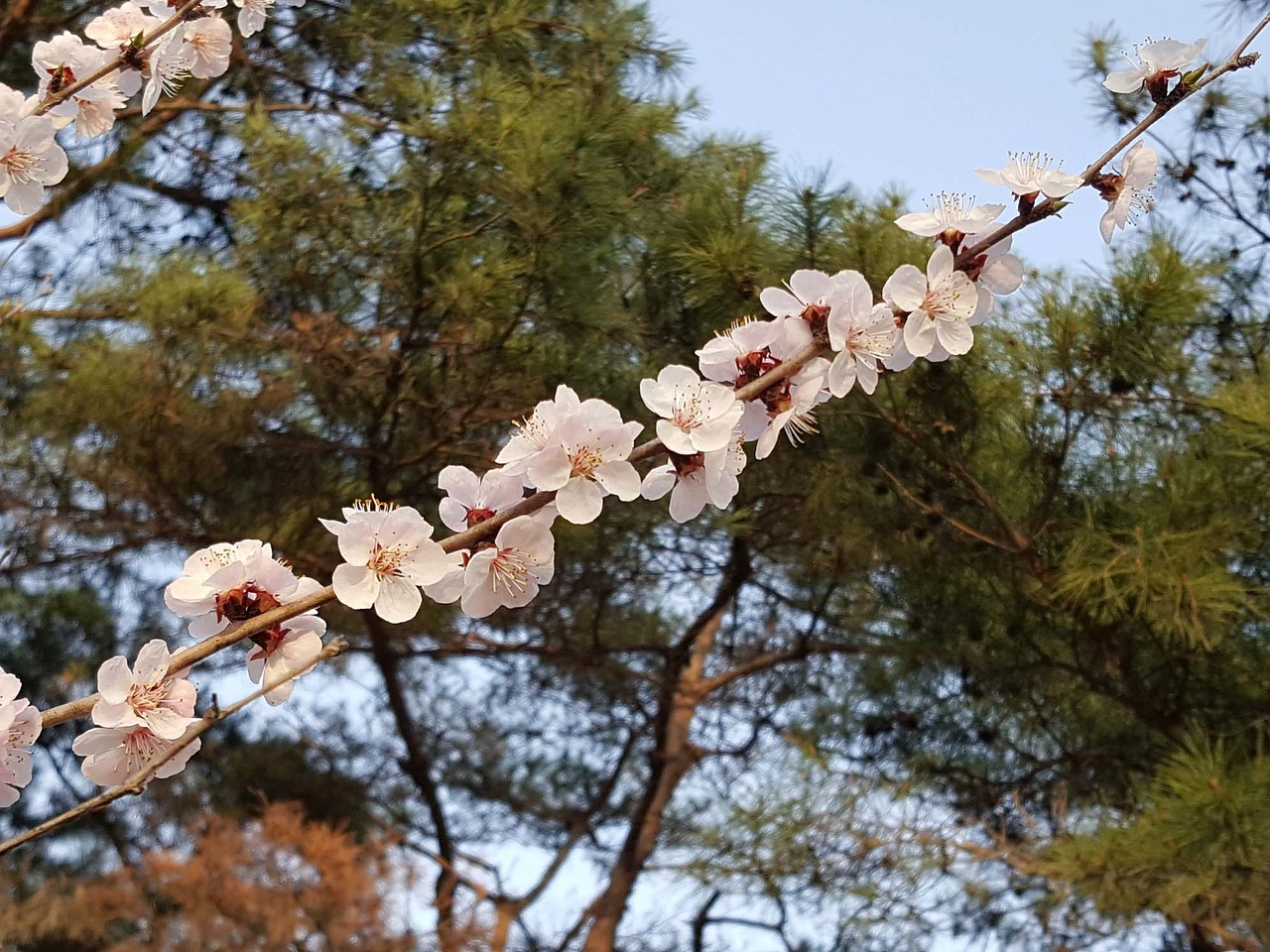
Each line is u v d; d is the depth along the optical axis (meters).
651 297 4.34
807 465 4.21
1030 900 4.06
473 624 5.12
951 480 3.93
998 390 3.86
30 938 4.86
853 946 4.48
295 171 3.91
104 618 5.82
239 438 4.06
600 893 5.79
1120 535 3.64
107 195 5.14
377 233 4.10
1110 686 3.99
